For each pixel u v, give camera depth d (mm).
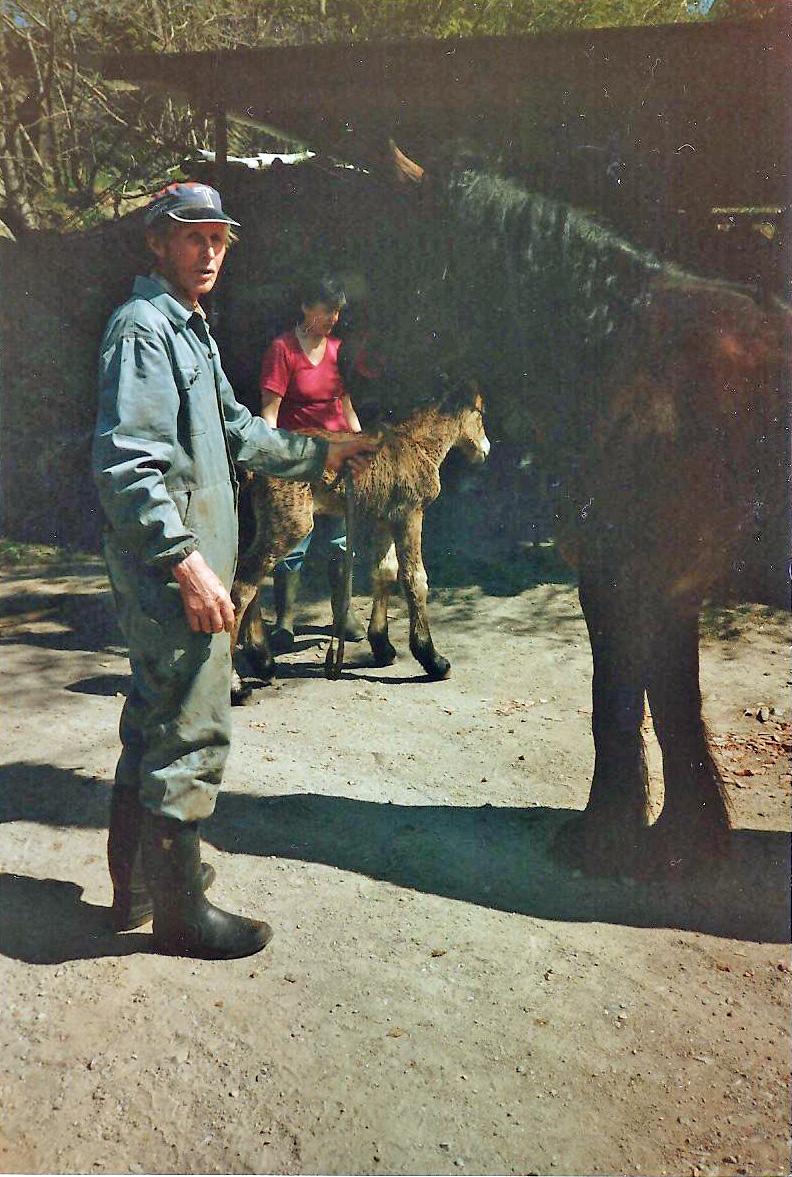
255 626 4586
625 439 2627
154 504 2254
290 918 2742
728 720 4129
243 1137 2016
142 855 2531
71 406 8211
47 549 6770
